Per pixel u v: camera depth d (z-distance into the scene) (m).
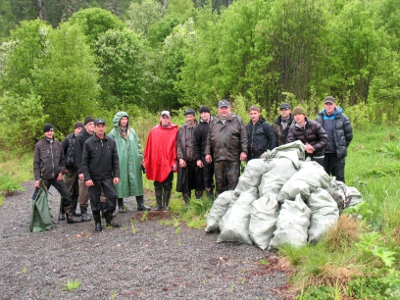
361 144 15.21
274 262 5.04
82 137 7.41
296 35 21.73
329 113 7.66
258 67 22.88
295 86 21.83
